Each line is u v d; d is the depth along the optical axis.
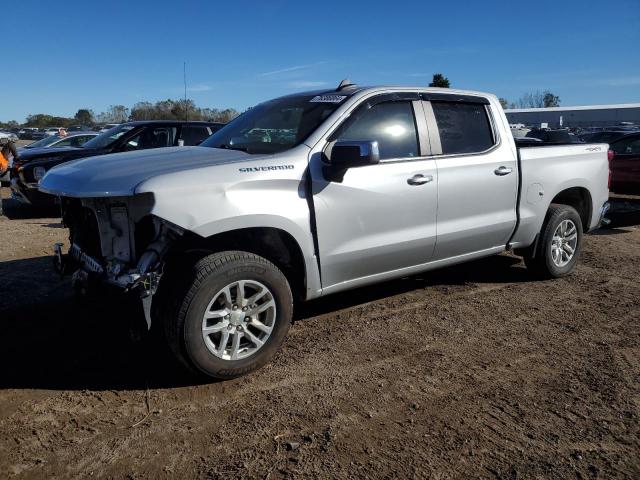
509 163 5.35
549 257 5.94
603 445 3.04
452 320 4.90
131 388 3.67
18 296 5.48
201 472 2.81
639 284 6.00
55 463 2.88
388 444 3.04
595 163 6.29
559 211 5.93
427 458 2.93
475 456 2.95
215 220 3.55
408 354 4.20
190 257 3.81
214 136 5.04
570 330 4.68
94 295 3.91
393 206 4.46
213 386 3.70
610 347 4.32
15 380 3.77
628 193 12.05
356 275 4.45
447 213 4.88
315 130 4.20
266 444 3.04
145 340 4.36
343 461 2.89
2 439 3.09
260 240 4.00
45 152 10.12
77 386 3.69
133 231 3.60
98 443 3.06
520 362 4.07
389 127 4.58
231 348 3.71
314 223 4.05
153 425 3.23
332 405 3.45
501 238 5.46
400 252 4.60
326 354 4.19
